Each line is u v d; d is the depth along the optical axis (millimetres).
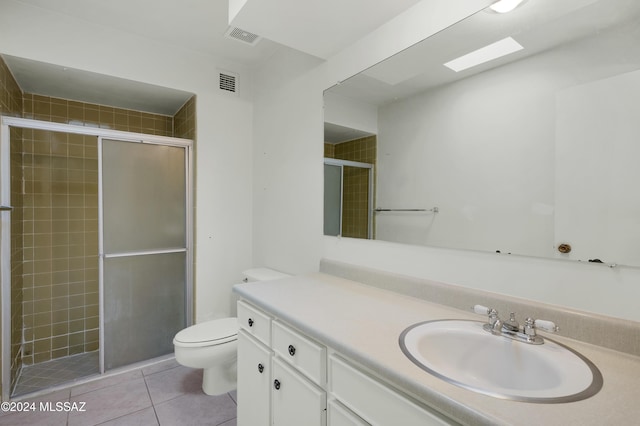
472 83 1223
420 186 1420
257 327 1418
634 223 860
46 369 2338
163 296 2461
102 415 1808
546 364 848
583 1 948
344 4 1384
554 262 1020
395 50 1487
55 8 1983
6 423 1725
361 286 1598
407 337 964
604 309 924
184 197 2559
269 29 1578
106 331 2223
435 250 1363
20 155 2307
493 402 640
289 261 2316
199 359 1860
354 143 1748
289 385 1181
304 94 2156
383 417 814
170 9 1996
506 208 1133
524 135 1080
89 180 2678
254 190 2814
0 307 1848
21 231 2318
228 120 2719
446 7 1278
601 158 912
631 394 675
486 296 1158
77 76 2217
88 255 2664
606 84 902
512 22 1103
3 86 1939
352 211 1771
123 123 2902
